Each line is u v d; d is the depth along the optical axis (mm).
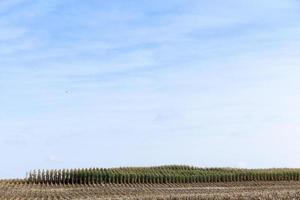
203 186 106312
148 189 97250
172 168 128500
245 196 75250
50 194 84625
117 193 87500
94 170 112562
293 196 75812
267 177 121625
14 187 95938
